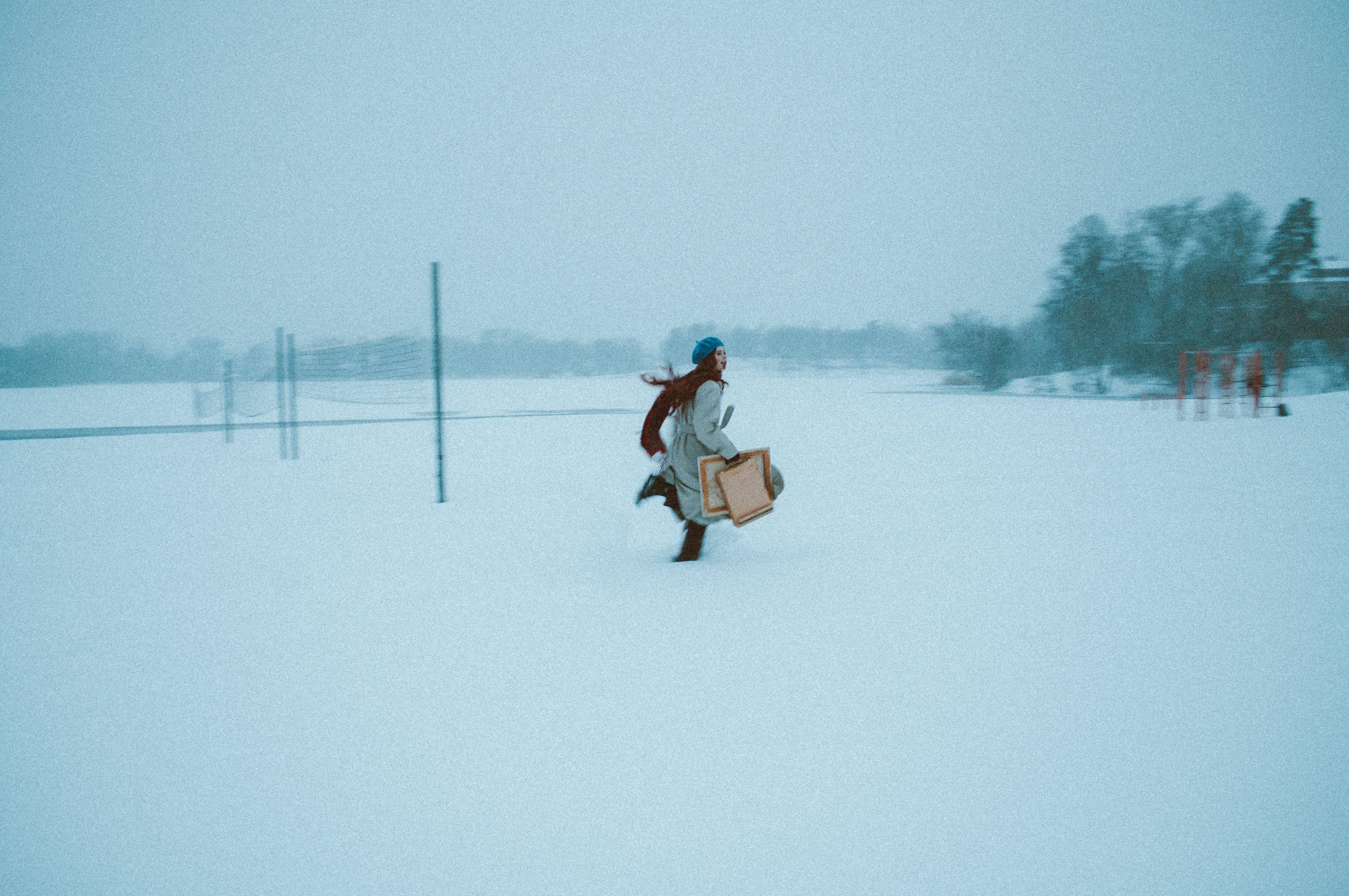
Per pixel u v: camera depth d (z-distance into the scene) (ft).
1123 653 11.48
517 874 6.25
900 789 7.57
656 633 12.96
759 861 6.37
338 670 11.41
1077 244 205.77
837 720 9.25
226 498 32.83
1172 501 26.35
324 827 7.06
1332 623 12.78
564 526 24.91
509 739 8.90
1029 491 29.71
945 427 71.61
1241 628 12.57
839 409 110.73
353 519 26.73
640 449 54.03
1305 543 19.17
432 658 11.88
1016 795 7.41
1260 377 78.64
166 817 7.27
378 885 6.13
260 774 8.14
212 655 12.21
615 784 7.77
